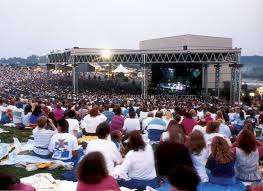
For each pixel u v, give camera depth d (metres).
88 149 8.32
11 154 10.56
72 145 9.99
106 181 5.46
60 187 7.91
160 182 8.12
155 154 7.00
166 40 73.31
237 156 8.82
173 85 64.31
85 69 97.50
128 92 67.31
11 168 9.62
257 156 8.85
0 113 18.41
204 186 8.04
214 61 50.50
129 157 8.11
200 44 69.75
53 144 10.08
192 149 8.35
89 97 47.38
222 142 8.27
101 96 50.47
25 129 15.71
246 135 8.88
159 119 13.55
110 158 8.19
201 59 52.41
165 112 17.06
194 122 12.97
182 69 62.94
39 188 7.77
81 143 12.71
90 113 14.02
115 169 8.19
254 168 8.84
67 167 9.61
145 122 15.24
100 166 5.46
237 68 48.81
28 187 5.09
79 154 10.22
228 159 8.19
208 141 9.80
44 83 91.44
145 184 8.00
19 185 5.06
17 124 16.28
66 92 60.12
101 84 82.88
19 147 11.02
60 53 69.75
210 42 71.12
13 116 16.59
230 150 8.38
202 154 8.37
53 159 10.05
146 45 79.31
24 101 23.64
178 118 13.27
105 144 8.27
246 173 8.84
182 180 3.98
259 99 48.41
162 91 64.81
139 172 8.12
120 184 8.09
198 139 8.43
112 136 10.05
